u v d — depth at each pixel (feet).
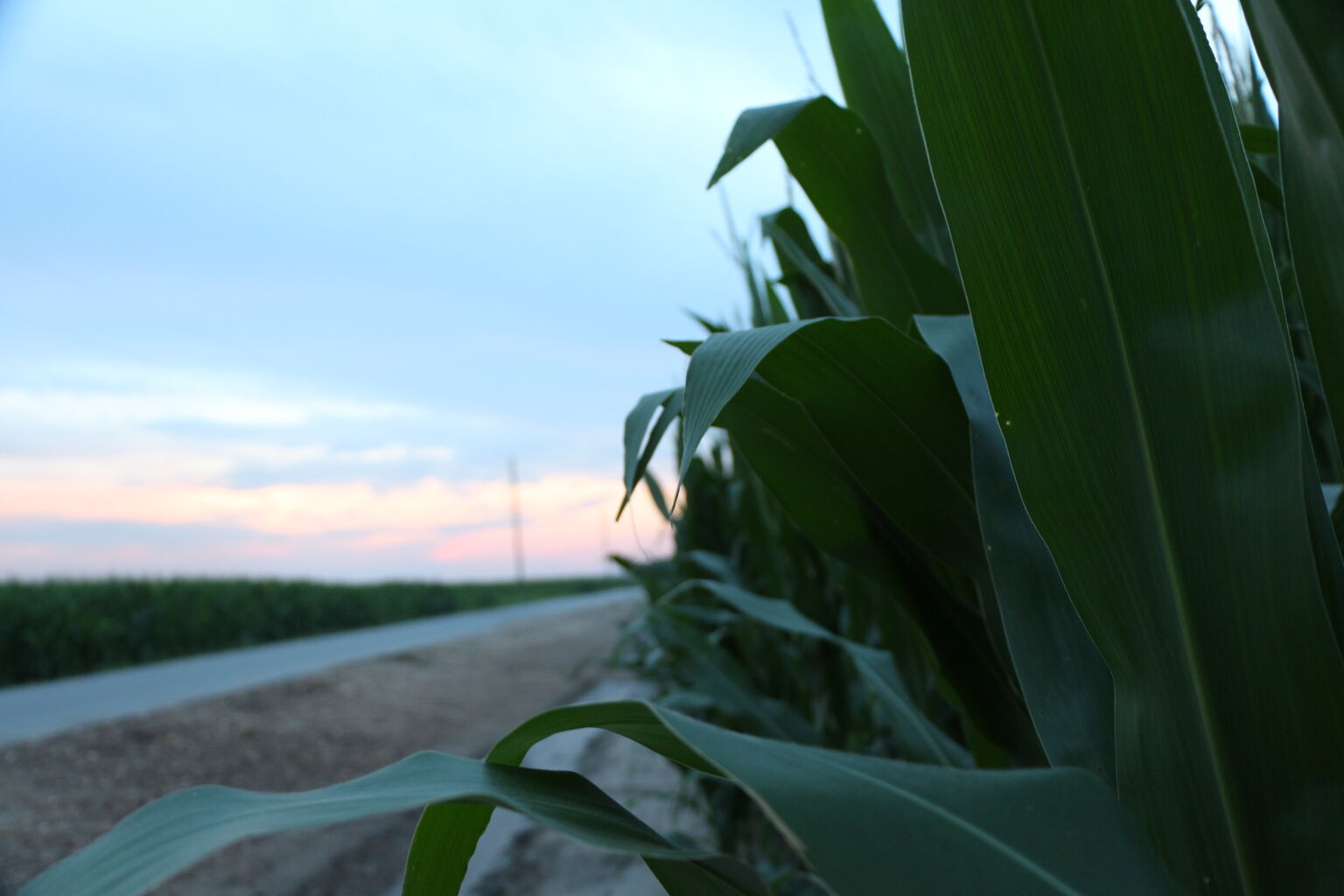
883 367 1.33
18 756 12.70
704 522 6.90
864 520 1.73
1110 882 0.62
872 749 3.92
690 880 0.99
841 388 1.37
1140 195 0.80
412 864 1.03
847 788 0.66
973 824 0.65
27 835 9.47
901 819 0.64
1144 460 0.81
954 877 0.59
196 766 12.62
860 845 0.60
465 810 1.03
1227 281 0.78
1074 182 0.82
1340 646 0.85
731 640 6.18
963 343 1.31
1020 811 0.68
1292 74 0.93
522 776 0.90
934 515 1.47
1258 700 0.76
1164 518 0.80
